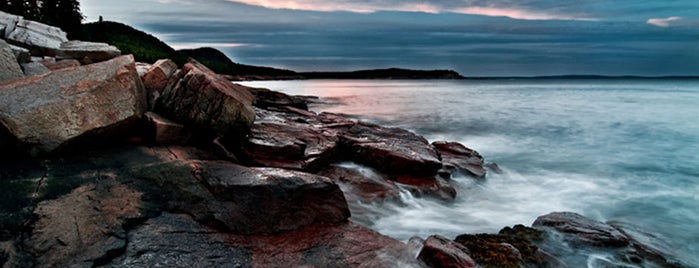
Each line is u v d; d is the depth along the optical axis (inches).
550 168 561.0
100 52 738.2
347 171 411.5
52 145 291.1
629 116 1147.3
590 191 453.4
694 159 619.8
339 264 222.1
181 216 247.4
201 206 256.7
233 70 4918.8
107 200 246.4
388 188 383.9
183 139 377.7
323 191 283.4
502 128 925.8
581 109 1358.3
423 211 368.2
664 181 497.0
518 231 292.7
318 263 221.0
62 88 317.1
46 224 213.5
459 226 339.6
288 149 389.4
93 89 318.3
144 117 368.2
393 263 229.1
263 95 1012.5
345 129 567.2
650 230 335.9
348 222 284.2
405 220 346.0
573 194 441.1
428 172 430.3
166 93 401.1
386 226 332.2
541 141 771.4
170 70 444.1
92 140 316.8
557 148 704.4
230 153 370.3
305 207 272.7
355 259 229.0
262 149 383.6
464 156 531.8
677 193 446.0
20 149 282.7
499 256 243.3
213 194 266.2
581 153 663.8
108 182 267.0
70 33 2325.3
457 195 414.9
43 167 276.4
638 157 633.0
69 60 599.2
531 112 1264.8
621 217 369.7
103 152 319.6
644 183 487.5
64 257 195.6
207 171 289.3
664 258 267.7
